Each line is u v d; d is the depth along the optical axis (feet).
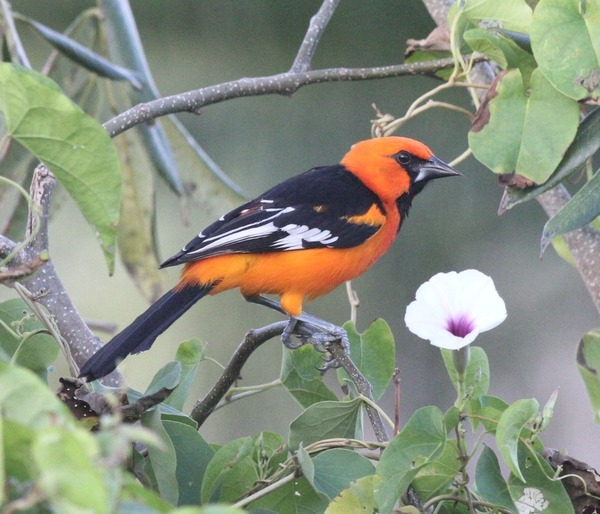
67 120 13.48
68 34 31.22
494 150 20.59
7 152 29.07
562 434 49.08
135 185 30.89
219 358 51.57
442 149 50.85
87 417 15.51
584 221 18.76
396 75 26.94
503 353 51.29
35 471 8.03
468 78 24.03
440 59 28.04
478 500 16.29
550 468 15.49
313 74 26.03
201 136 51.80
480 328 15.49
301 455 15.08
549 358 50.75
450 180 51.31
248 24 51.60
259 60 51.62
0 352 17.29
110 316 50.31
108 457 7.44
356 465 15.96
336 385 49.16
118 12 29.71
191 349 19.42
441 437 14.83
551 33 19.54
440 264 51.39
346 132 51.72
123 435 7.43
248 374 51.19
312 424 17.70
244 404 50.01
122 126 23.16
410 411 50.29
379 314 51.21
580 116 21.36
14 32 27.99
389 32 50.55
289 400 50.24
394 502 14.44
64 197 32.37
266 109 52.03
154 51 51.57
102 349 18.51
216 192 32.76
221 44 51.70
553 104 20.49
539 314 51.24
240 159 51.65
